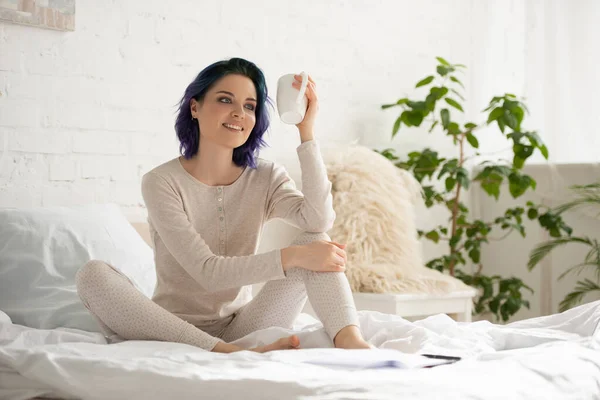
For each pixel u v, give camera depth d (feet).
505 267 13.25
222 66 6.46
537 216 11.78
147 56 9.90
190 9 10.29
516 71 13.05
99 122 9.49
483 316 13.30
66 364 4.39
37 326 6.99
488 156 13.32
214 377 4.13
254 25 10.94
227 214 6.56
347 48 12.01
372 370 4.57
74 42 9.29
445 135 13.26
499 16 13.16
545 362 4.88
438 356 5.15
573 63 12.26
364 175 10.77
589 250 11.84
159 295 6.47
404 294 9.82
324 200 6.40
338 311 5.79
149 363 4.40
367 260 10.37
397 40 12.63
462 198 13.46
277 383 4.01
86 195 9.38
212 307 6.44
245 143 6.69
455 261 12.43
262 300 6.28
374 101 12.35
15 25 8.85
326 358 4.80
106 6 9.54
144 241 8.75
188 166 6.61
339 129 11.91
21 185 8.89
